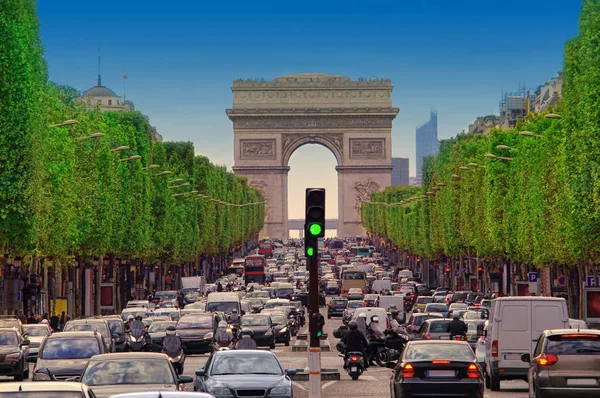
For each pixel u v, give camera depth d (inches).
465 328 3535.9
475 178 7578.7
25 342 3260.3
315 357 2257.6
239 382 2138.3
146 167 7386.8
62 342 2564.0
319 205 2198.6
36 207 3875.5
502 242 6648.6
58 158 4909.0
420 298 7180.1
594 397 2097.7
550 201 5241.1
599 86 4010.8
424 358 2230.6
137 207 6988.2
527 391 2765.7
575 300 5880.9
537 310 2716.5
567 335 2137.1
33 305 5541.3
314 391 2252.7
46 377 2421.3
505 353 2721.5
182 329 4153.5
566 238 4790.8
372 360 3528.5
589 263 5216.5
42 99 4370.1
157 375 1930.4
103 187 5905.5
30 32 4178.2
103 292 6830.7
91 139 5753.0
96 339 2596.0
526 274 6919.3
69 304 6343.5
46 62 4382.4
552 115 4448.8
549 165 5216.5
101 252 6087.6
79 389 1418.6
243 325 4606.3
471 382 2203.5
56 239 4953.3
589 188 4074.8
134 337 3523.6
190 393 1348.4
